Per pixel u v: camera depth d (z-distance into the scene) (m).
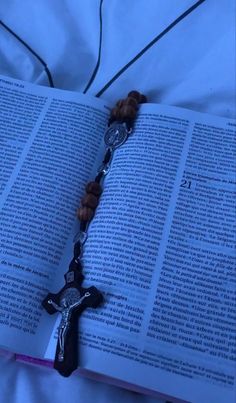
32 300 0.13
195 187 0.15
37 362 0.13
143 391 0.12
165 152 0.15
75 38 0.20
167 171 0.15
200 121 0.16
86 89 0.19
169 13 0.19
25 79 0.19
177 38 0.18
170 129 0.16
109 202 0.15
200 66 0.18
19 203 0.15
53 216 0.15
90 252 0.14
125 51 0.19
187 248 0.14
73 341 0.13
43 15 0.20
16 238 0.14
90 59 0.19
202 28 0.18
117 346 0.12
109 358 0.12
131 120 0.16
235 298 0.13
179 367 0.12
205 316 0.13
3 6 0.20
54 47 0.19
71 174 0.15
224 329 0.12
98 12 0.19
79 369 0.13
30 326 0.13
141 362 0.12
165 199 0.14
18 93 0.17
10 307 0.13
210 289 0.13
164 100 0.18
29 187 0.15
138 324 0.13
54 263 0.14
